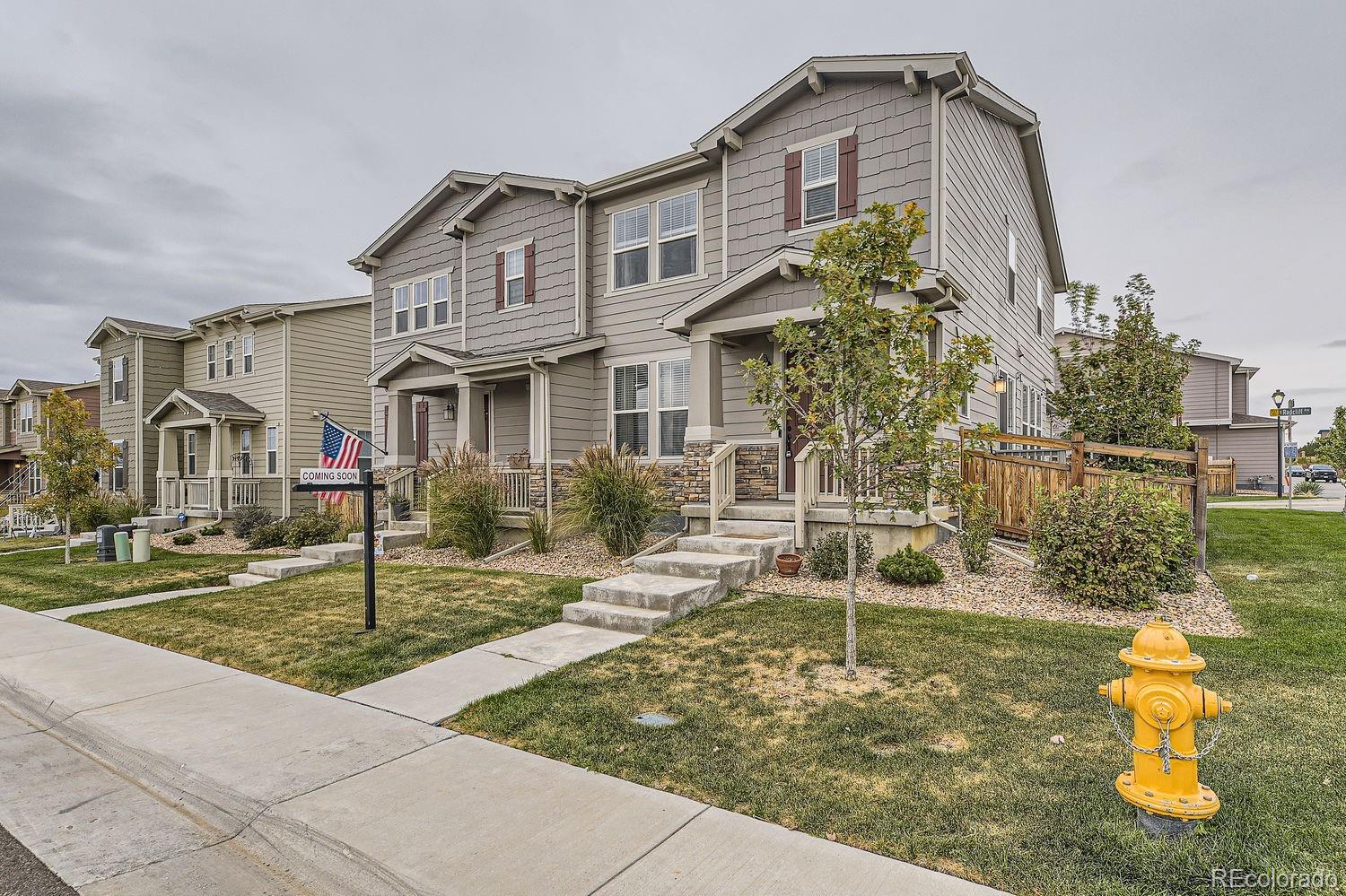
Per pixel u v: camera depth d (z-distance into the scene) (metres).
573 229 13.98
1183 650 2.96
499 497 11.97
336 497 11.84
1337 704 4.27
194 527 20.38
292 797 3.63
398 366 14.75
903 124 10.16
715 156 12.14
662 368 12.95
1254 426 28.55
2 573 12.62
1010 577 7.97
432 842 3.13
